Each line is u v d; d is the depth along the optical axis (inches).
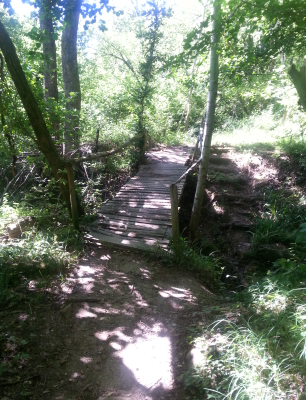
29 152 278.7
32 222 223.9
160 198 290.8
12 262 169.2
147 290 170.4
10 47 166.2
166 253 203.3
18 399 99.9
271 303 128.9
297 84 183.8
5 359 114.3
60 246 192.2
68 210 230.5
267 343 102.5
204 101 719.1
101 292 164.4
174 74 248.2
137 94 431.8
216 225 313.9
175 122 683.4
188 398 99.0
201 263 204.1
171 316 146.6
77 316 143.2
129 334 133.4
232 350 102.0
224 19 180.1
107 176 351.9
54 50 345.1
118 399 101.6
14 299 146.3
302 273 159.0
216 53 228.4
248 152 392.8
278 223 281.1
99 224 248.1
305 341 92.7
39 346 123.0
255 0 165.2
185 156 424.2
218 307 147.9
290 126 433.7
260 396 83.0
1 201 280.4
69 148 294.2
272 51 209.5
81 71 590.6
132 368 114.6
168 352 122.0
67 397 102.6
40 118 189.0
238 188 354.0
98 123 433.4
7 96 201.2
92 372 112.9
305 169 337.1
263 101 649.0
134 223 247.9
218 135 547.8
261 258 252.1
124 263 199.8
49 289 159.3
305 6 162.7
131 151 392.5
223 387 93.5
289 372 92.2
